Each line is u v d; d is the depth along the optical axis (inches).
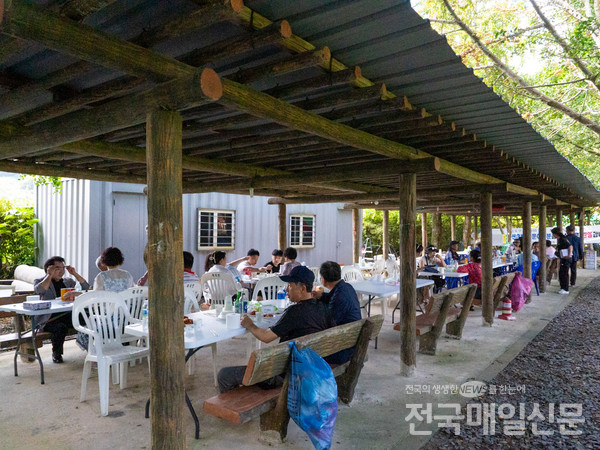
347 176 222.8
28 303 183.8
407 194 195.9
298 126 122.6
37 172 227.0
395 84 120.0
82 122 114.7
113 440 133.8
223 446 130.3
